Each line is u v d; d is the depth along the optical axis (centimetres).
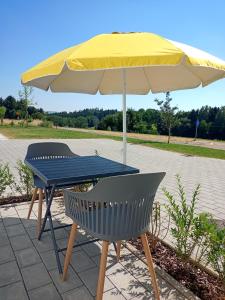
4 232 312
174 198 489
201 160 984
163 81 367
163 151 1243
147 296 210
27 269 242
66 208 227
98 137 1947
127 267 248
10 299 204
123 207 190
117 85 407
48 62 215
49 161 335
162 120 1847
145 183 190
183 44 212
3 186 446
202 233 237
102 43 200
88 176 253
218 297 211
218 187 584
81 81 377
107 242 194
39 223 305
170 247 285
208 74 293
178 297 210
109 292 213
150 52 173
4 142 1388
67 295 209
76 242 293
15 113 4391
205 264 248
